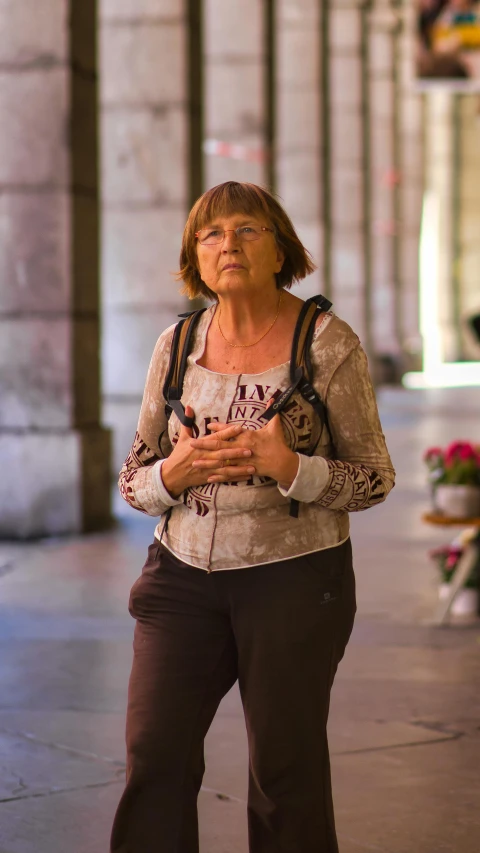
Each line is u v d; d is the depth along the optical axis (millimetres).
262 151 34906
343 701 11805
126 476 6793
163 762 6449
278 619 6320
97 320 22828
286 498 6344
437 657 13398
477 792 9461
